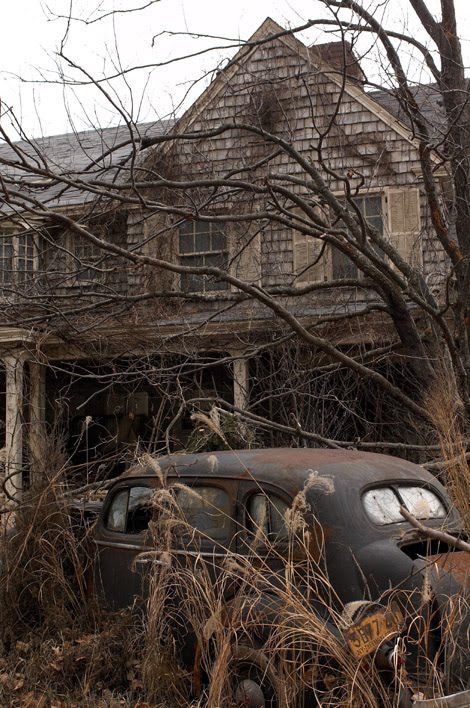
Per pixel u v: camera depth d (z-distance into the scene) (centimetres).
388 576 436
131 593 558
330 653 409
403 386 1144
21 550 615
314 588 452
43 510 640
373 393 1129
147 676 478
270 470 502
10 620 593
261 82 1004
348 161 1420
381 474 510
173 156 1393
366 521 468
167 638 496
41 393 1452
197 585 463
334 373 1169
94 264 893
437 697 400
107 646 512
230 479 516
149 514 566
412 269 952
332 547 455
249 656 442
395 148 1395
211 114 1479
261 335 1239
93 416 1576
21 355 1333
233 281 812
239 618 443
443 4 990
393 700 397
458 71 985
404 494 515
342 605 430
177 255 1455
